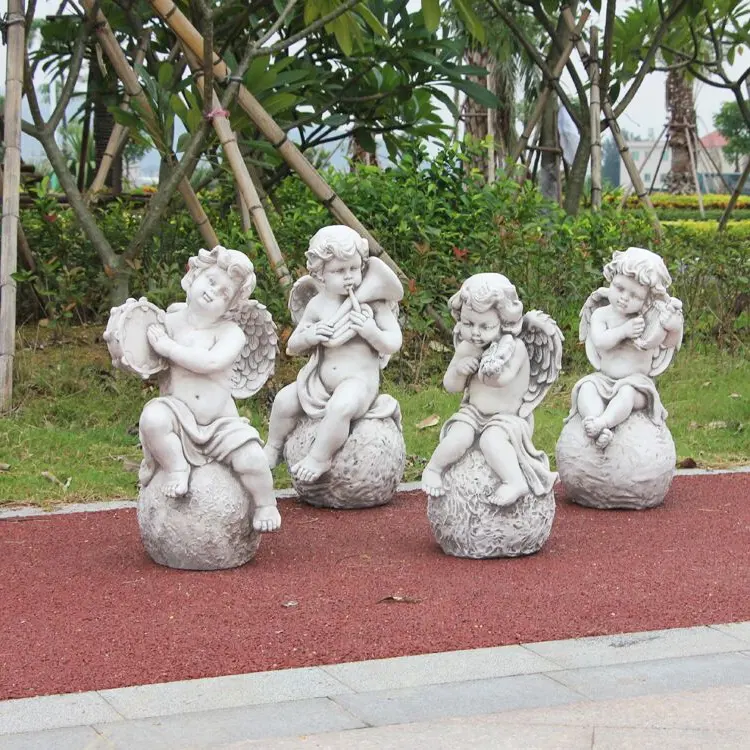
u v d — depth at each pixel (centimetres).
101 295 1212
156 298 1016
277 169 1344
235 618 529
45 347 1111
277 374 1034
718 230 1390
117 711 425
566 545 675
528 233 1202
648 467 758
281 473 852
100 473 815
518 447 635
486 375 625
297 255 1128
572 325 1188
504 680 457
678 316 760
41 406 953
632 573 612
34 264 1194
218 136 1025
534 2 1456
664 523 735
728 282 1262
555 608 549
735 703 435
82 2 1102
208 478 601
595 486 767
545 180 1825
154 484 608
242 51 1323
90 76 1435
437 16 1148
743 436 980
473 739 404
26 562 621
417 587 581
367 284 752
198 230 1188
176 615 532
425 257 1142
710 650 493
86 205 1159
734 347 1253
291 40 1043
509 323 635
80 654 482
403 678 459
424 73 1284
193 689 446
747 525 727
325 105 1311
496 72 2086
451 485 636
